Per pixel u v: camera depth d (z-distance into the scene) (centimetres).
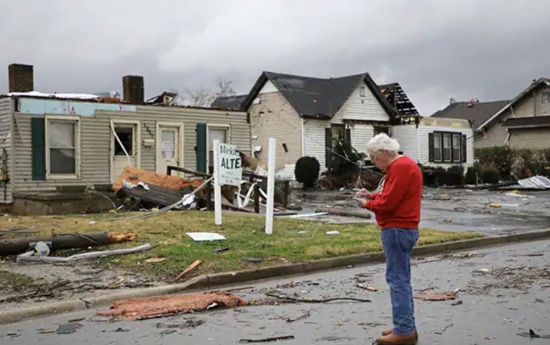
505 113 4891
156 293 811
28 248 1016
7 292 785
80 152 2048
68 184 2025
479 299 762
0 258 993
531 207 2208
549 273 945
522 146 4662
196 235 1184
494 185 3631
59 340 604
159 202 1777
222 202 1812
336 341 586
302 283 892
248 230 1295
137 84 2508
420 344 572
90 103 2072
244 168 2131
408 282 572
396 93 4172
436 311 703
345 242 1170
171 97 2623
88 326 655
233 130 2422
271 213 1262
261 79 3628
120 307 727
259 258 1004
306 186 3291
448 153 4103
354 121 3675
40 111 1973
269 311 712
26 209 1833
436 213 1981
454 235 1334
